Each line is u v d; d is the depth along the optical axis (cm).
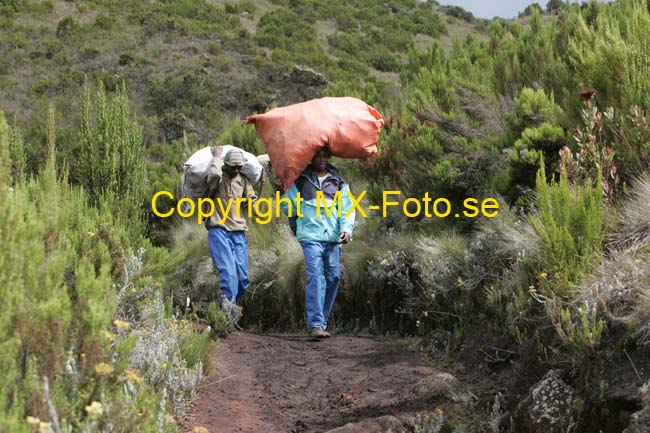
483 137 762
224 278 675
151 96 2380
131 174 776
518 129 687
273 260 816
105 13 3266
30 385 285
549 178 601
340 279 752
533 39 940
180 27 3033
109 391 328
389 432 401
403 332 677
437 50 1120
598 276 418
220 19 3322
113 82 2470
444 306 605
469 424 414
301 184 667
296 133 654
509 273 519
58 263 354
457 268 600
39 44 2817
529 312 460
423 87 884
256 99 2448
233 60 2764
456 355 535
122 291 501
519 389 426
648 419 313
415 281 675
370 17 3825
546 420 370
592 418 356
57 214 415
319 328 649
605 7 866
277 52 2902
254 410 468
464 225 683
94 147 762
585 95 536
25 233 324
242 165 678
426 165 753
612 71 592
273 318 799
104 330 335
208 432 422
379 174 814
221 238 679
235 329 680
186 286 829
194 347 514
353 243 784
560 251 441
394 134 803
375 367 537
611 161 510
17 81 2438
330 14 3788
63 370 318
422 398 452
